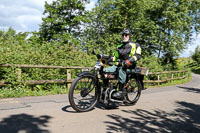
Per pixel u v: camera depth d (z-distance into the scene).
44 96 6.02
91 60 9.16
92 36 26.56
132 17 24.38
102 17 25.62
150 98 6.46
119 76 4.68
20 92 5.86
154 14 31.39
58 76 7.66
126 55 4.78
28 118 3.62
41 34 30.27
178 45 29.69
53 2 30.31
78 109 4.19
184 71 17.72
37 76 6.97
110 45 20.61
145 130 3.36
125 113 4.39
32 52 7.56
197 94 8.02
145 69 5.52
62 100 5.46
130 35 4.86
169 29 30.59
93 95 4.57
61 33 29.39
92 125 3.45
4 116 3.67
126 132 3.21
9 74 5.98
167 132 3.33
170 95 7.35
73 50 9.08
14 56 6.77
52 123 3.43
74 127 3.30
